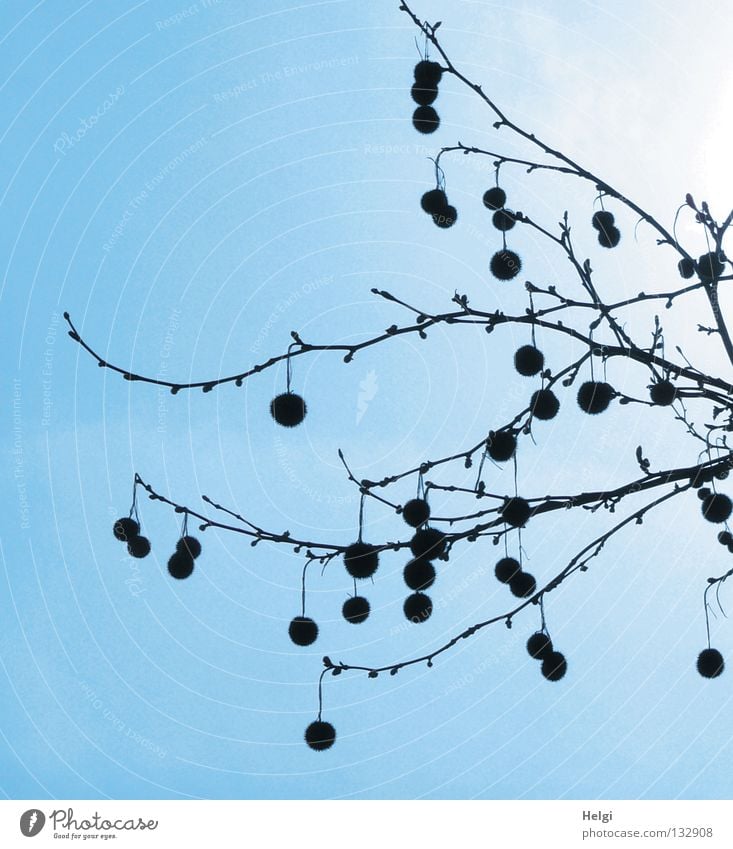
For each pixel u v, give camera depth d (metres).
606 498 3.06
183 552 2.97
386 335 2.88
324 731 3.02
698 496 3.21
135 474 2.98
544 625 3.05
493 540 2.99
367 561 2.91
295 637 2.97
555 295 2.99
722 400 3.12
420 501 2.92
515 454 2.92
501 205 3.13
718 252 3.09
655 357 3.04
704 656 3.28
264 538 2.97
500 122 3.10
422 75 3.09
